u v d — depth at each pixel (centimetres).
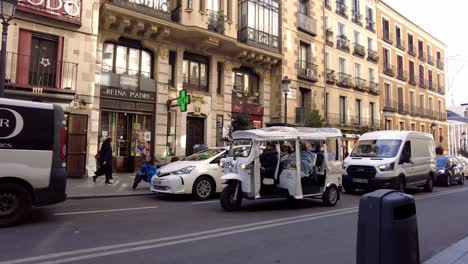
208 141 1939
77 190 1159
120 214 827
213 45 1892
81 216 794
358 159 1357
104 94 1590
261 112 2234
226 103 2036
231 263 487
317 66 2578
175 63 1852
